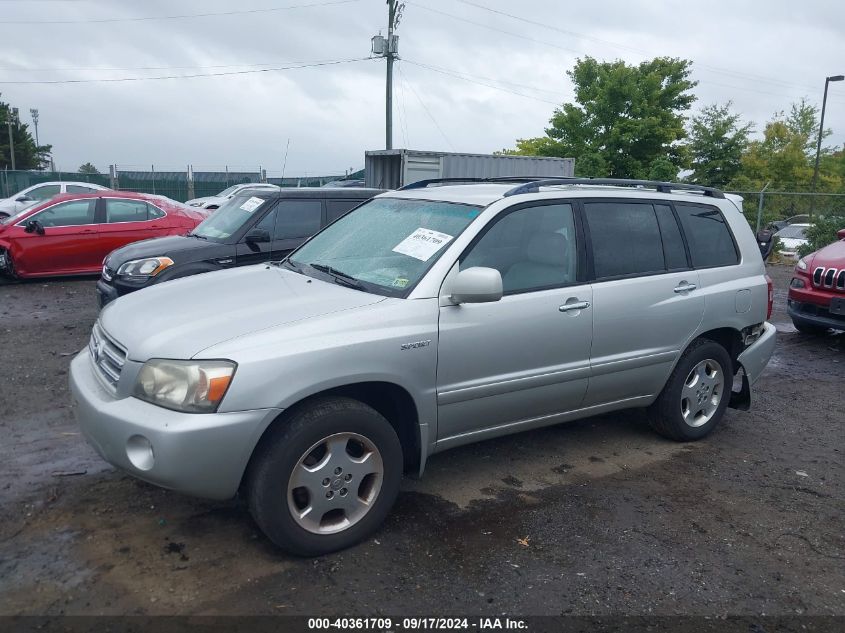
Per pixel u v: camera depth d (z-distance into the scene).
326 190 8.57
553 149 31.08
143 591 3.21
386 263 4.11
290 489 3.37
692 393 5.20
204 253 7.70
